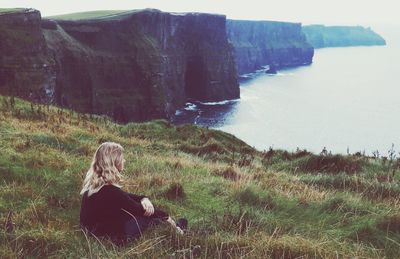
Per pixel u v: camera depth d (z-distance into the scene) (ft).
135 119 457.27
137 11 519.19
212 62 605.31
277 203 30.78
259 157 71.31
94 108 426.10
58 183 30.40
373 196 37.40
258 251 19.13
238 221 24.93
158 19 517.14
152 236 20.53
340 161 55.72
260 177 44.39
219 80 614.75
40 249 19.17
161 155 58.03
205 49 602.44
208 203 30.40
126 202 20.63
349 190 40.09
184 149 69.21
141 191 31.96
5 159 33.19
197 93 612.29
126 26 474.90
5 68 319.88
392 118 494.18
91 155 43.50
